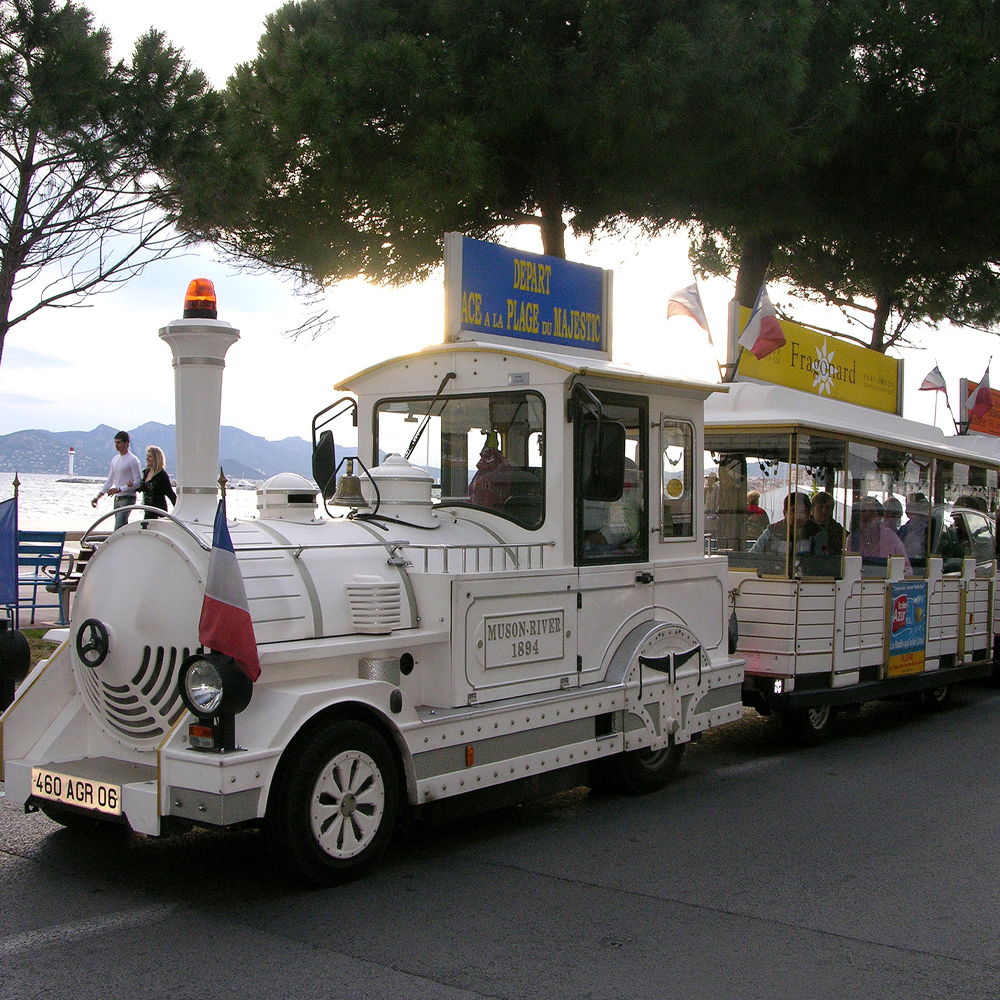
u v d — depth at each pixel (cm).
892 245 1478
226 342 484
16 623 858
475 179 1064
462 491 600
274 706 423
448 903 439
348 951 386
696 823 575
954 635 996
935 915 441
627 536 614
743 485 799
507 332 626
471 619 507
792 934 416
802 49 1148
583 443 564
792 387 940
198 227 966
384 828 463
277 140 1117
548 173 1191
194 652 439
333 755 440
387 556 514
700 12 1113
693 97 1106
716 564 688
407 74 1063
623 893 457
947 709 1020
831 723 848
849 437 814
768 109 1105
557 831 554
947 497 1021
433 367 609
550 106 1096
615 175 1170
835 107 1180
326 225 1170
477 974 369
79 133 866
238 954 381
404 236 1154
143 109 888
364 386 641
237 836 523
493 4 1112
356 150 1097
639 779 631
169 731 424
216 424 486
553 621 554
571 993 356
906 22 1245
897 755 778
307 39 1083
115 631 462
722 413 805
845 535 809
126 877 462
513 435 580
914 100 1260
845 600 804
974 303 1688
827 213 1370
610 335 695
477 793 516
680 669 636
